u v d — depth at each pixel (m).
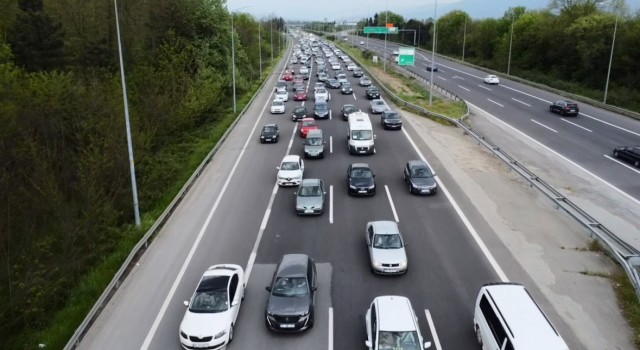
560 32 81.81
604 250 21.42
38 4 44.69
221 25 62.50
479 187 29.50
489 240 22.77
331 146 39.94
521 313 14.52
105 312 18.03
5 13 44.06
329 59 117.00
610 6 82.31
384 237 21.06
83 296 19.69
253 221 25.55
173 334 16.75
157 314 17.86
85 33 49.94
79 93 33.03
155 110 39.91
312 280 18.30
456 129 44.34
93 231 24.42
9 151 26.97
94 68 44.22
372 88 62.75
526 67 91.56
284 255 20.02
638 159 33.59
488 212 25.86
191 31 58.88
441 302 18.11
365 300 18.38
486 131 43.72
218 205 27.80
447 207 26.73
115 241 24.39
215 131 45.09
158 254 22.25
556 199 26.11
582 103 58.06
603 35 70.06
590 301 17.89
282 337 16.48
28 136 28.02
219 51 62.34
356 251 22.19
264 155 37.44
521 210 26.02
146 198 29.34
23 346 17.14
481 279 19.55
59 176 28.08
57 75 35.16
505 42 99.81
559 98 61.47
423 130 44.03
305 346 15.98
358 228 24.52
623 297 18.06
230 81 61.00
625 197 28.48
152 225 24.91
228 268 18.92
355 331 16.66
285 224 25.14
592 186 30.28
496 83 74.75
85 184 26.91
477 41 120.19
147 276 20.42
